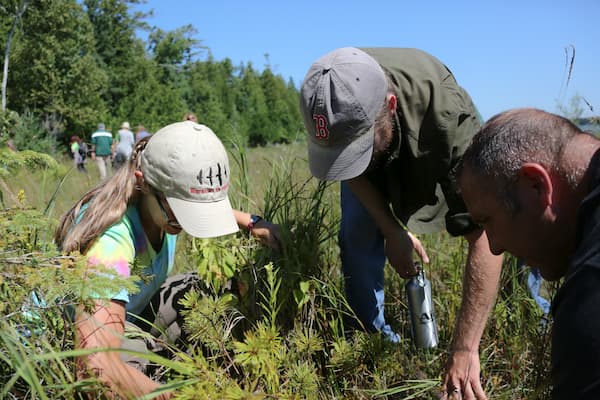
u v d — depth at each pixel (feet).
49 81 75.51
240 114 169.68
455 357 6.77
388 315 9.70
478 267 6.67
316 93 6.54
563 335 3.73
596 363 3.52
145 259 6.64
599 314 3.52
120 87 112.16
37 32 76.33
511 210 4.38
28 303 5.00
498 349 7.98
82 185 12.34
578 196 4.06
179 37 149.48
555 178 4.14
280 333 7.83
